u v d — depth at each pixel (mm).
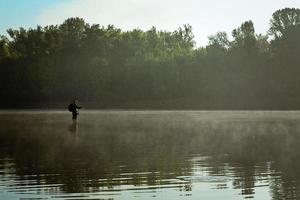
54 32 165125
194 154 29734
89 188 19422
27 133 46469
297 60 140625
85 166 25031
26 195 18234
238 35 147875
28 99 151375
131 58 151125
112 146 34469
